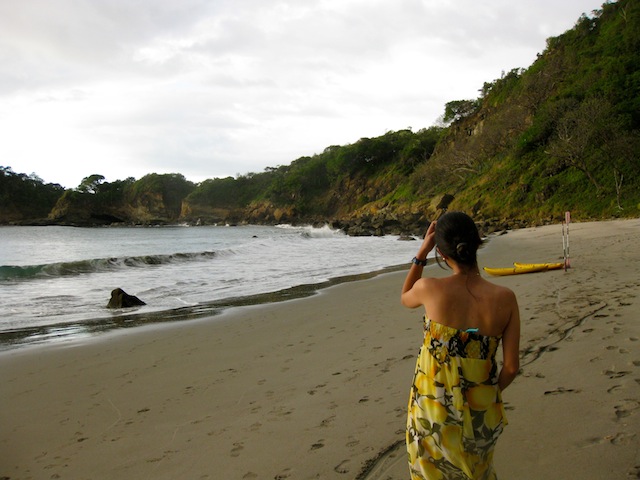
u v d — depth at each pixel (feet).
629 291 22.89
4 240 180.04
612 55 161.99
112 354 22.25
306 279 48.78
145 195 473.67
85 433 13.53
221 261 71.31
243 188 463.42
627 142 124.77
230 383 16.87
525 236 89.35
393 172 307.78
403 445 10.55
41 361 21.42
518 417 10.87
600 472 8.41
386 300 31.81
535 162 159.33
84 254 108.68
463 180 202.69
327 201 353.51
